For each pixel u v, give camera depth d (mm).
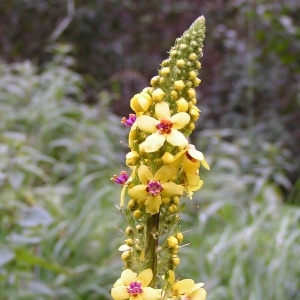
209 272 538
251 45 857
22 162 488
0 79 780
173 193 186
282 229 556
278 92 943
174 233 195
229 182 687
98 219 583
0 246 407
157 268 195
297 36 666
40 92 771
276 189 752
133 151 192
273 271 515
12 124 715
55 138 738
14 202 452
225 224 629
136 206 193
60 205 593
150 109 193
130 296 185
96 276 525
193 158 189
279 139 899
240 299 502
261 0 690
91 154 698
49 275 519
